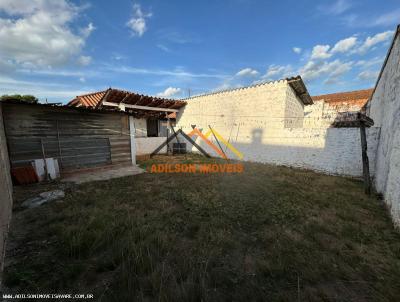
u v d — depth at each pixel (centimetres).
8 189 354
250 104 972
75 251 233
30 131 574
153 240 259
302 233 292
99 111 719
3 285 188
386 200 402
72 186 516
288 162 844
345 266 218
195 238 278
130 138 832
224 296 178
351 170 663
